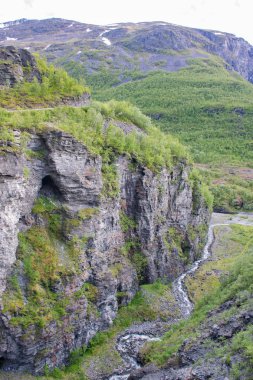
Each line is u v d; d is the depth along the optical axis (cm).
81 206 7388
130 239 8950
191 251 10956
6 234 5988
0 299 5891
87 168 7394
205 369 5084
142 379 5697
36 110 7588
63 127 7238
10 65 8588
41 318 6072
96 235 7475
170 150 10725
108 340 7225
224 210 17038
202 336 5750
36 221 6856
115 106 10925
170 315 8206
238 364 4841
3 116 6575
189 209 11281
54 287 6456
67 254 6906
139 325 7781
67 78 9919
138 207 9056
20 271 6266
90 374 6425
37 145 6856
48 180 7194
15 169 6003
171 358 5884
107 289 7431
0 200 5841
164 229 9962
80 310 6762
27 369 6041
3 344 5834
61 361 6438
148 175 9106
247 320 5481
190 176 11575
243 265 6938
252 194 17762
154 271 9269
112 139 8475
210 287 9431
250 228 14362
